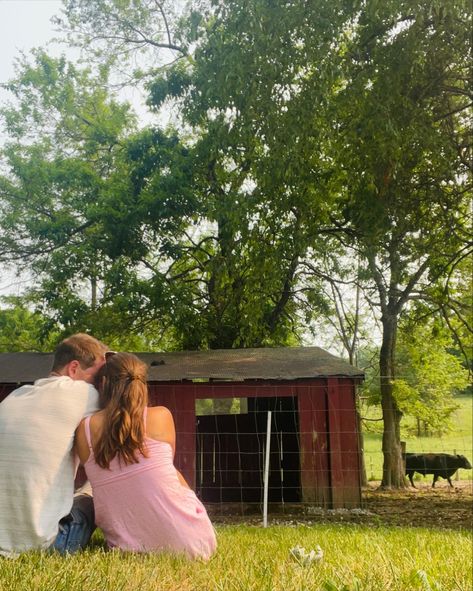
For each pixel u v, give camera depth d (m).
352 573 3.48
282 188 15.03
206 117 15.79
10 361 17.98
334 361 16.41
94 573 3.13
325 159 17.91
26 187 25.03
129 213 22.00
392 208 15.09
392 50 13.88
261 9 12.74
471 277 24.48
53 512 3.88
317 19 12.85
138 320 25.33
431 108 15.53
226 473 19.02
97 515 4.06
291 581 3.16
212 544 4.16
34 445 3.87
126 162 23.89
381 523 12.88
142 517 3.97
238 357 17.47
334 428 15.34
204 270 24.22
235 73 13.03
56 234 23.64
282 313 25.02
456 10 12.49
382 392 24.00
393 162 14.59
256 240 15.81
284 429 19.06
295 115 13.14
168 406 15.70
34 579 2.95
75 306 23.09
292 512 15.02
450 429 31.81
